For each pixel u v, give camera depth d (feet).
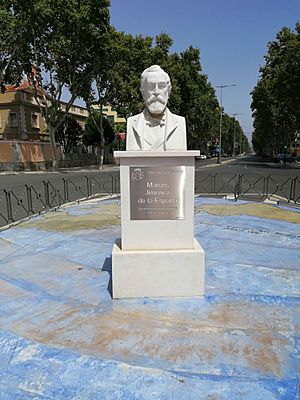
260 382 7.93
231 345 9.30
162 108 12.49
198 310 11.23
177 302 11.81
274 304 11.69
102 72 90.43
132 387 7.82
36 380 8.09
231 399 7.45
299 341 9.52
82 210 30.73
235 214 27.84
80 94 99.86
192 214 12.15
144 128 12.84
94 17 77.77
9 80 89.61
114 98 98.22
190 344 9.37
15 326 10.46
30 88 119.65
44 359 8.84
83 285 13.48
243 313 11.05
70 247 18.75
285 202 35.17
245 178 67.31
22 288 13.30
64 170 100.01
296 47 87.04
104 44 81.25
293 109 98.63
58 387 7.86
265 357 8.81
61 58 83.35
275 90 98.12
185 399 7.46
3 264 16.08
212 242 19.30
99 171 95.96
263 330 10.07
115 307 11.51
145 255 11.98
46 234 21.67
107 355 8.96
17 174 83.46
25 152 98.27
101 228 23.17
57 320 10.77
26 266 15.78
